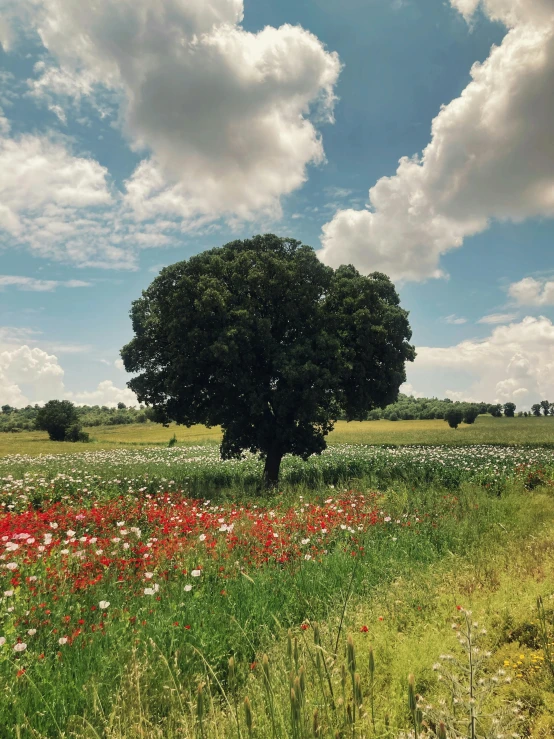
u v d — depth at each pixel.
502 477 15.91
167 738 3.31
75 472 20.75
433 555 8.23
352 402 19.52
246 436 19.19
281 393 17.27
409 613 5.50
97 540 8.20
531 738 3.17
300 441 18.53
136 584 6.66
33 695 3.84
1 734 3.40
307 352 17.22
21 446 52.12
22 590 6.00
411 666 4.06
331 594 6.42
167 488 16.56
